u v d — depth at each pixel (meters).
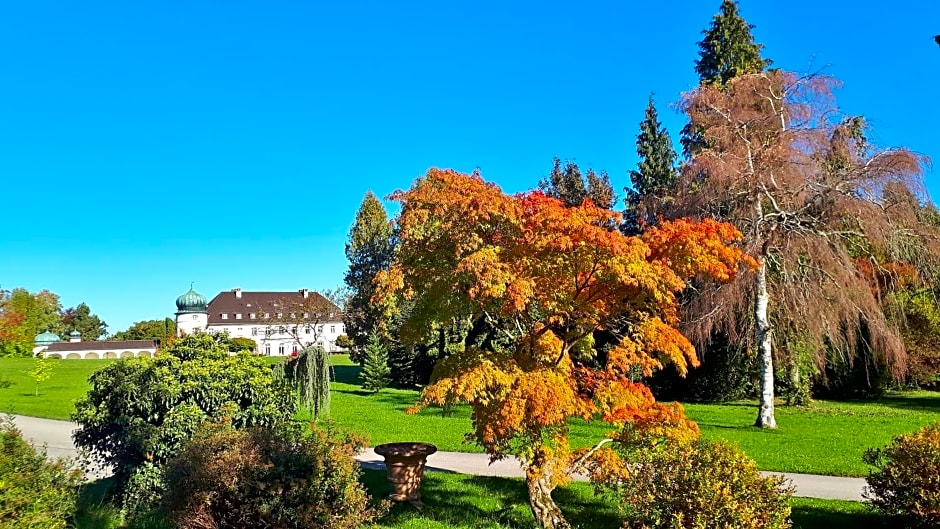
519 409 7.10
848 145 17.44
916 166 16.34
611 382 8.17
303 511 7.12
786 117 17.81
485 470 12.26
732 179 17.45
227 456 7.25
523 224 7.18
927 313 24.14
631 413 7.86
